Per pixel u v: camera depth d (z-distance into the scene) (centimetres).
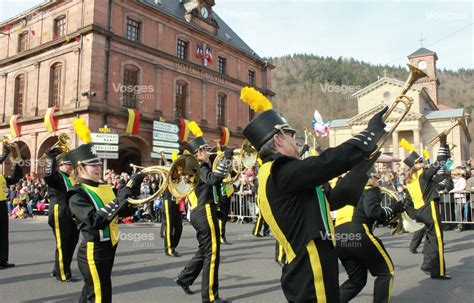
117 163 3541
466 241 1073
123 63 2872
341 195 291
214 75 3653
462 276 682
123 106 2875
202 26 3606
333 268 251
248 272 727
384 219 477
